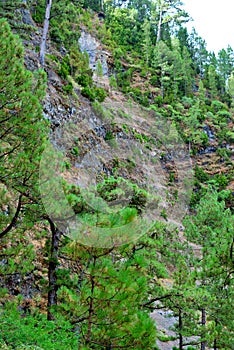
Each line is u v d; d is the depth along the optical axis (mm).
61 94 22297
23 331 7266
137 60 56719
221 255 11461
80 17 54312
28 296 10812
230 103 59562
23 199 8570
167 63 56219
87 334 7020
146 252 10727
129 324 6770
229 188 38500
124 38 62531
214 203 16234
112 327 6859
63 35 37781
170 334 16203
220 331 13094
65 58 32438
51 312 7988
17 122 8070
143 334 6715
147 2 81438
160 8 67688
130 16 71562
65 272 9133
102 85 37750
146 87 49969
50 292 9062
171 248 13797
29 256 8875
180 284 12969
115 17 68938
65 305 7320
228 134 47781
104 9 69750
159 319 17219
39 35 31984
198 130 46156
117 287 6762
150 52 58688
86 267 7082
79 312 7203
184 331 13172
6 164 8180
